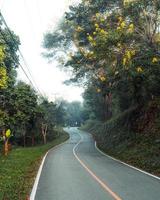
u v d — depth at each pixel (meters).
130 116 42.88
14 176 19.47
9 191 14.48
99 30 24.72
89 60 31.53
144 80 29.45
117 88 35.09
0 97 31.72
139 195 13.58
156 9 23.98
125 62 23.98
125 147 35.97
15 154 36.50
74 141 76.56
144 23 24.61
